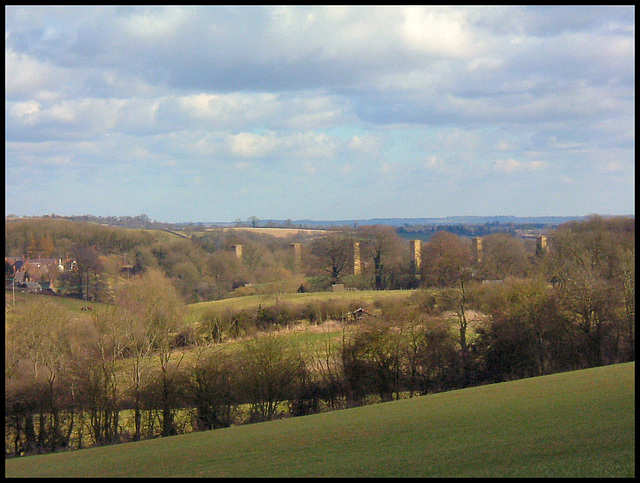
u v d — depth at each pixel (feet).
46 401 148.87
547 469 44.19
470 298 200.75
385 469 49.42
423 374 177.27
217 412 151.74
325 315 234.17
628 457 45.32
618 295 185.26
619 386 86.99
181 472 56.65
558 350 183.11
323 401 165.58
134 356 165.07
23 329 153.38
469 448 54.44
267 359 159.12
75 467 67.67
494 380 179.11
